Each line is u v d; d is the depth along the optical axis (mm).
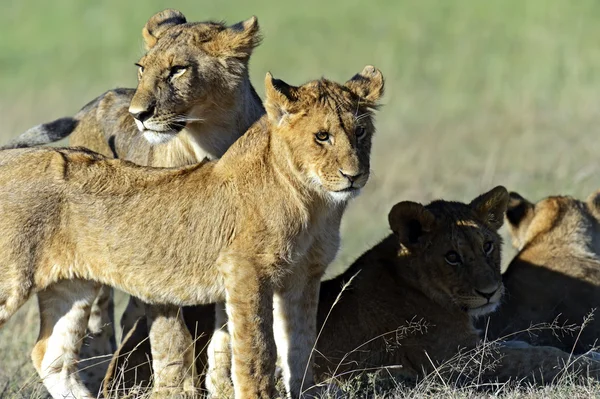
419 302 10820
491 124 25625
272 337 9688
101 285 10562
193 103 11633
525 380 10500
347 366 10750
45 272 9852
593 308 11648
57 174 9875
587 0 39938
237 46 11836
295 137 9648
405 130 26281
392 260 11055
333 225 10117
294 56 37812
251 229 9656
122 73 37344
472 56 35000
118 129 13031
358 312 10859
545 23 37562
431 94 30453
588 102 26219
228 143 11992
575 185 17516
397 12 44906
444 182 19656
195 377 10789
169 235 9852
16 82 37719
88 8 51969
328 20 44969
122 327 11930
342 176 9602
